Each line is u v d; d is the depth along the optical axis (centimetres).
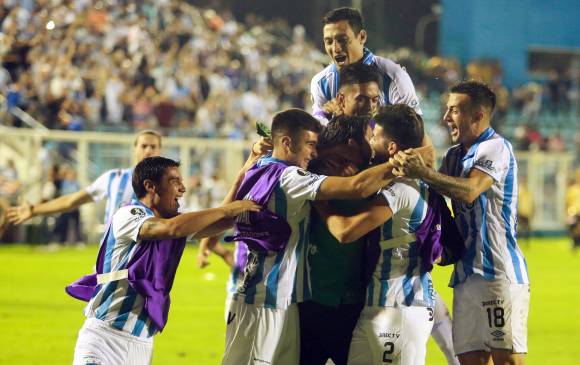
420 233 1069
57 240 4334
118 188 1634
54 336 1916
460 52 6769
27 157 4403
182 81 5106
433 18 6731
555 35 6950
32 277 3017
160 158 1113
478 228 1173
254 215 1065
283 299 1061
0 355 1703
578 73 6819
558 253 4612
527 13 6869
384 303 1062
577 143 6347
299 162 1088
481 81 1205
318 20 6800
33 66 4612
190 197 4566
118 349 1060
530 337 2000
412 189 1059
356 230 1027
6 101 4478
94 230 4569
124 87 4819
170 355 1725
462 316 1189
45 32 4741
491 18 6800
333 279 1097
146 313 1071
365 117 1105
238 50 5706
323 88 1348
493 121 6050
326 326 1112
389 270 1067
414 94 1339
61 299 2495
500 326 1166
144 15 5341
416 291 1070
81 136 4519
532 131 6097
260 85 5606
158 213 1109
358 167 1098
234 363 1074
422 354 1082
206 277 3172
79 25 4894
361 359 1080
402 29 6750
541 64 6969
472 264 1176
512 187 1184
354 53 1313
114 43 5000
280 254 1066
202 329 2034
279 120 1090
